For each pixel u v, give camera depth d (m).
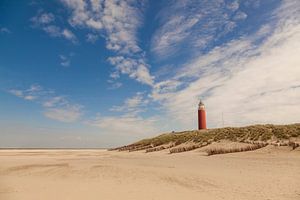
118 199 11.98
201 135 55.75
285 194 12.38
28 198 12.50
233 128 54.53
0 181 17.81
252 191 13.19
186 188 14.35
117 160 33.84
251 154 31.77
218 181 16.14
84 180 17.67
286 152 30.58
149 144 66.75
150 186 15.07
